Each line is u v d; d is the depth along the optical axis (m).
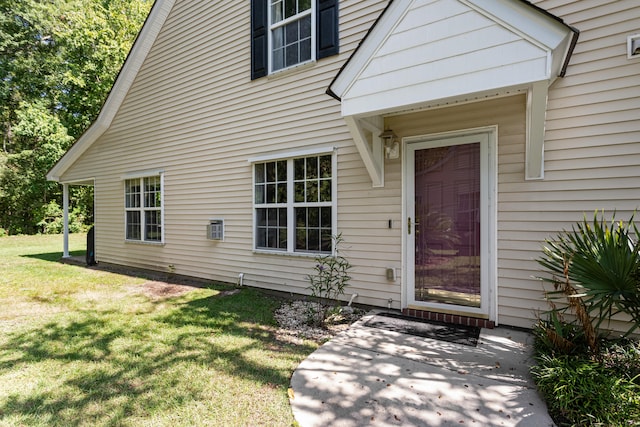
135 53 7.34
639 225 3.00
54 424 2.11
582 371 2.16
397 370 2.66
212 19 6.21
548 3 3.39
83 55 17.30
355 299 4.54
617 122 3.09
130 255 8.01
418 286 4.12
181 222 6.86
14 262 9.28
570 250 2.56
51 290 5.80
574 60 3.26
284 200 5.32
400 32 3.06
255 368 2.80
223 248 6.14
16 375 2.73
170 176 7.04
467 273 3.81
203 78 6.38
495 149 3.61
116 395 2.42
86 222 20.36
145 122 7.52
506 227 3.56
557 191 3.33
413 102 2.99
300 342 3.38
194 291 5.63
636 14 3.01
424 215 4.07
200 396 2.39
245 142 5.77
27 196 18.12
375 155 4.29
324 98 4.84
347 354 2.97
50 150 15.53
